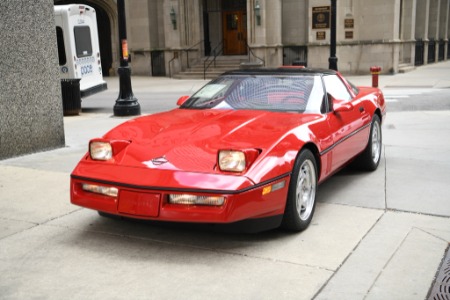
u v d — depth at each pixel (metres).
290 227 4.34
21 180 6.22
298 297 3.29
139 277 3.60
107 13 28.16
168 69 27.05
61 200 5.43
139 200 3.91
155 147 4.26
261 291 3.37
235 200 3.74
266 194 3.93
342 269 3.69
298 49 25.28
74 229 4.57
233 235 4.37
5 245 4.21
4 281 3.56
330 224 4.62
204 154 4.06
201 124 4.66
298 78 5.51
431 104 12.97
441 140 8.41
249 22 24.42
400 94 15.48
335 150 5.12
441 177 6.18
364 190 5.71
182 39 26.73
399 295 3.30
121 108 12.20
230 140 4.23
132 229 4.55
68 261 3.89
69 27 13.38
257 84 5.52
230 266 3.75
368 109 6.28
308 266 3.74
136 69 28.55
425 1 32.09
